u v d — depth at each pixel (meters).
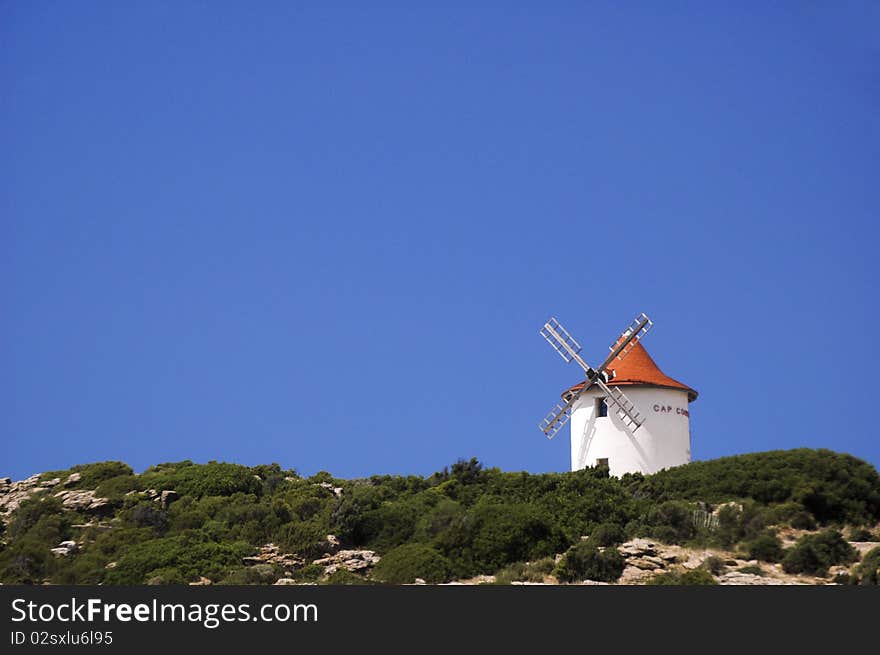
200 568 78.50
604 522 85.75
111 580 77.88
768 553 78.56
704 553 79.94
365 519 85.75
